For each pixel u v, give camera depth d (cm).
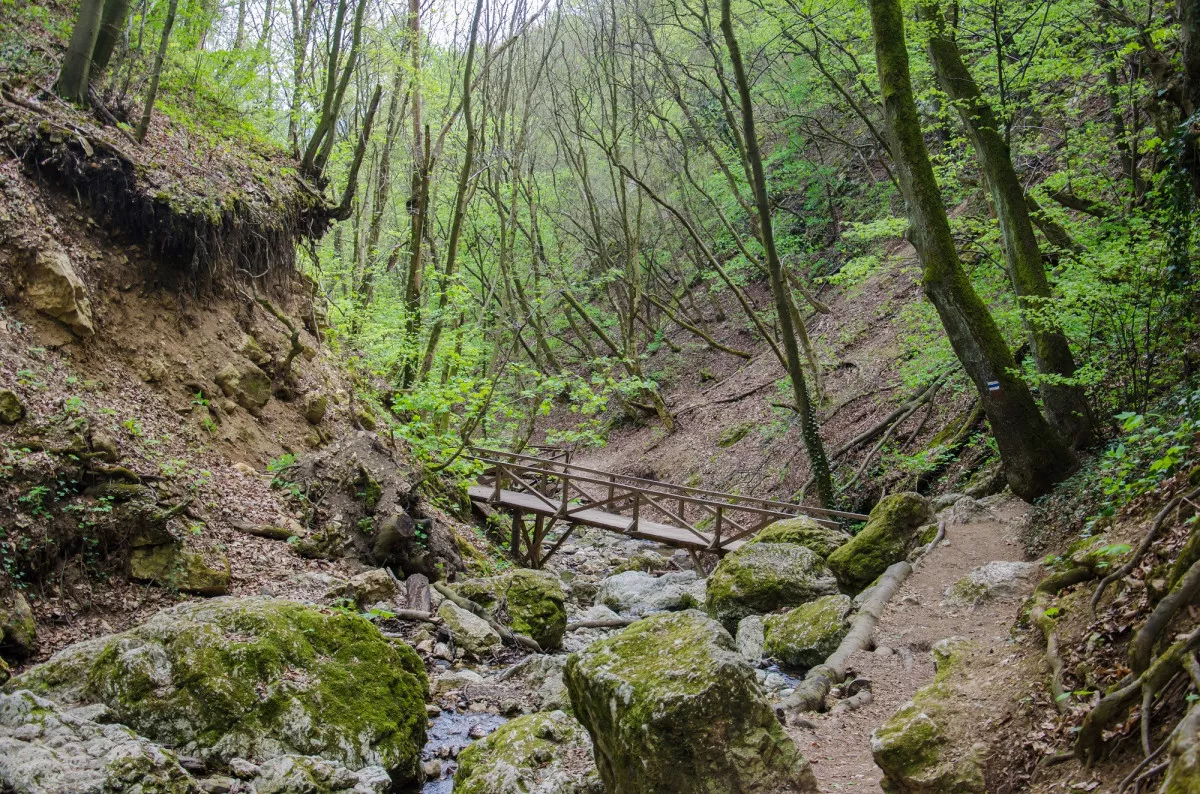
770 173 2711
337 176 1964
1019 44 1243
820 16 1592
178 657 603
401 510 1041
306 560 940
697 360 2816
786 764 424
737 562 1070
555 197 3027
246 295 1198
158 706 575
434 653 852
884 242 2364
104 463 777
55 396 820
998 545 985
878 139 1548
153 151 1102
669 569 1636
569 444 2680
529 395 1247
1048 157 1545
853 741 581
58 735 500
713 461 2144
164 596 768
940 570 932
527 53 2402
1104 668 466
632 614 1212
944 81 1167
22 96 986
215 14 1316
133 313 1016
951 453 1445
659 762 405
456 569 1121
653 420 2573
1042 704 482
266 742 579
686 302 3200
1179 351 972
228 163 1249
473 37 1506
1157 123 852
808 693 661
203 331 1102
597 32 2359
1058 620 561
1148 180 1070
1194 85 697
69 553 731
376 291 1988
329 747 591
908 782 463
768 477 1911
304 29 1512
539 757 557
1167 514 526
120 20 1084
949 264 1034
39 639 667
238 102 1534
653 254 2928
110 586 746
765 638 908
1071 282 1009
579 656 475
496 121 2138
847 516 1292
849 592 1010
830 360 2083
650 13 2394
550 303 2556
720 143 2669
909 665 715
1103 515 714
